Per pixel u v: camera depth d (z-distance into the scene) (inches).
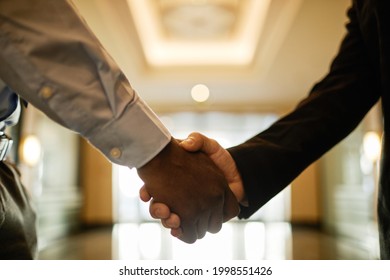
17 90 28.8
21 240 31.9
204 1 193.6
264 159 42.6
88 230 327.9
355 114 43.8
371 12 35.9
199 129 366.0
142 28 210.8
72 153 312.8
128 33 196.7
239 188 42.6
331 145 44.5
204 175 36.5
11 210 31.4
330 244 227.0
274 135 44.9
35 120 209.2
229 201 38.5
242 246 208.8
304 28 178.4
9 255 30.4
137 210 365.1
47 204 245.9
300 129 44.3
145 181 35.0
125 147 32.4
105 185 353.4
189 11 203.6
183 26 223.8
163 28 227.3
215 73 273.9
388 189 33.4
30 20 28.0
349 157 259.0
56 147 269.1
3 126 33.7
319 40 193.6
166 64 273.6
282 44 199.5
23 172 191.0
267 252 189.8
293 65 235.6
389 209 33.3
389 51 33.4
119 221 362.9
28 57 27.9
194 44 253.4
